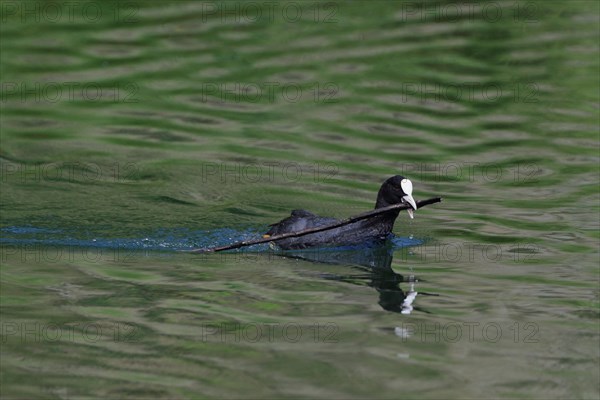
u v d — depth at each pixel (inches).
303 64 952.3
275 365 440.5
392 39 1007.6
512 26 1043.9
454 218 673.0
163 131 830.5
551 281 553.3
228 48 981.2
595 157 782.5
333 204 696.4
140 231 644.7
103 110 865.5
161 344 461.4
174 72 933.2
